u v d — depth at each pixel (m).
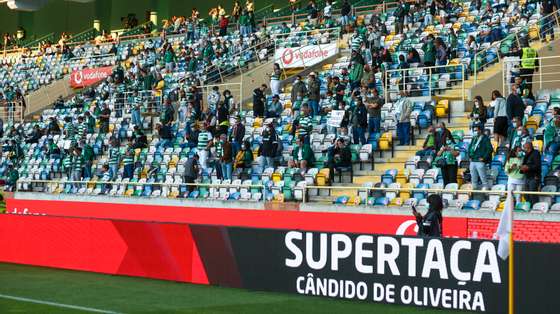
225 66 59.44
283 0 80.31
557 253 18.06
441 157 33.97
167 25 76.50
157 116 54.09
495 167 34.41
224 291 22.73
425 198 34.44
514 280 18.53
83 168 50.06
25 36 98.50
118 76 63.00
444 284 19.61
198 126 47.31
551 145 33.53
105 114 54.44
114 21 93.06
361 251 20.89
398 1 60.81
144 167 47.94
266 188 39.25
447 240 19.58
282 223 36.59
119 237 26.11
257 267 22.84
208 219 39.84
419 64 45.62
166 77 61.31
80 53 79.50
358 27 55.00
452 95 42.91
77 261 27.20
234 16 70.62
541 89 39.28
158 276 25.06
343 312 19.45
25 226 28.84
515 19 48.22
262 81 56.41
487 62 44.56
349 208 34.19
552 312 18.06
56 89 73.62
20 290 23.06
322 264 21.58
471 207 32.31
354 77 44.62
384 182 36.72
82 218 27.14
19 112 69.50
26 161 55.62
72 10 97.12
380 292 20.56
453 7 55.88
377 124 40.22
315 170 39.31
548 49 42.31
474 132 36.56
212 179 43.22
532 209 30.41
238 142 43.28
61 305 20.73
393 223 32.41
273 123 45.94
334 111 41.09
